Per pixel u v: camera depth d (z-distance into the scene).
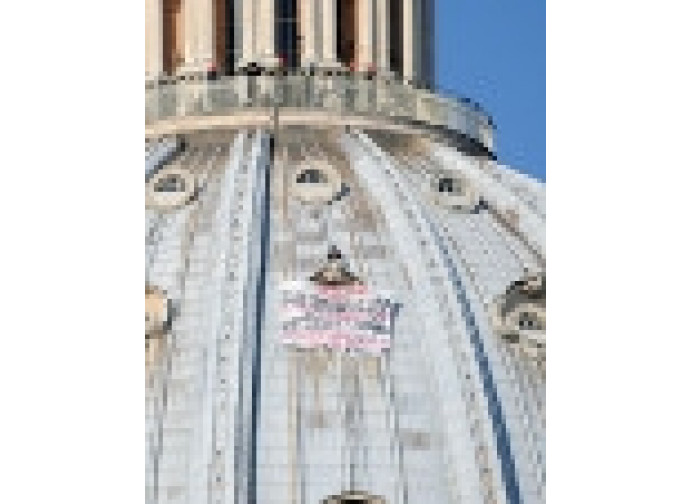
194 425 83.81
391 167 83.50
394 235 83.88
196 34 80.88
